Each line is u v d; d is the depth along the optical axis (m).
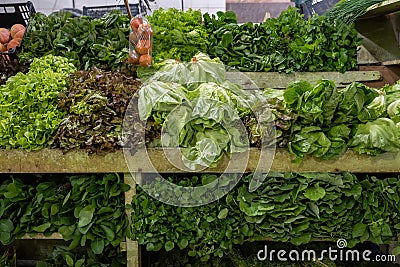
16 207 1.54
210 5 2.69
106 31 2.01
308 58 1.99
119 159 1.43
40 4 2.63
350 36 2.04
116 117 1.43
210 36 2.06
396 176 1.78
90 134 1.40
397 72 2.10
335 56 2.01
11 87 1.53
